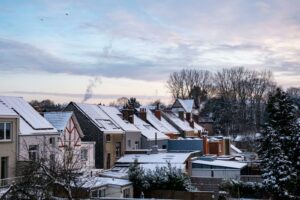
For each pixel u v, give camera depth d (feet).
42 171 66.39
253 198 127.03
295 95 388.98
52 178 60.44
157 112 230.27
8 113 113.91
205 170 157.17
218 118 384.06
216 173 156.04
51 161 77.41
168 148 199.62
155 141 188.85
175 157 156.76
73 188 73.51
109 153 163.02
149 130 198.29
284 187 122.72
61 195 73.00
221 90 410.72
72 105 164.86
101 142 159.94
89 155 148.46
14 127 115.03
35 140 122.11
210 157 172.55
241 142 298.15
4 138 112.37
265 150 128.16
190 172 156.25
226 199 114.62
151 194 120.78
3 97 131.64
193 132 249.96
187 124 255.91
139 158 158.40
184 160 151.74
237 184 130.31
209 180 140.26
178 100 301.84
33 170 62.85
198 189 134.31
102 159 158.71
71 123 142.72
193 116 301.43
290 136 125.59
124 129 174.19
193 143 196.54
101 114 174.60
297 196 122.83
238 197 122.21
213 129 369.30
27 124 124.98
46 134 126.62
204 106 408.67
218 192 117.60
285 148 126.00
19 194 60.13
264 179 126.00
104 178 117.80
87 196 80.28
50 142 129.49
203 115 403.13
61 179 64.80
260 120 374.43
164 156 159.43
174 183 121.29
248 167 166.20
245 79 406.21
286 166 122.62
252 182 131.85
